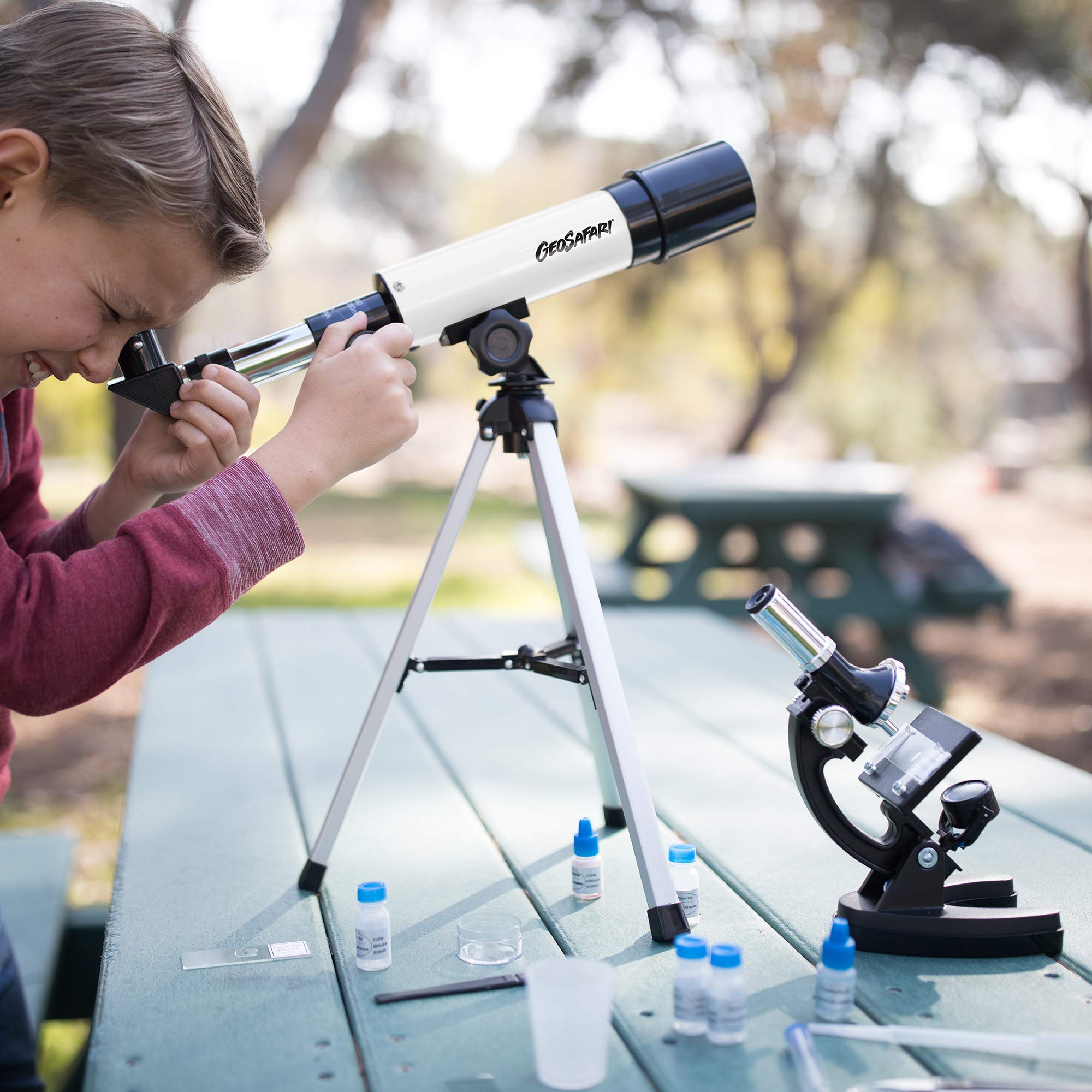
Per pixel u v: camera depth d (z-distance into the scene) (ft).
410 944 3.52
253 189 3.09
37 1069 3.21
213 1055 2.88
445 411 59.47
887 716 3.43
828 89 22.41
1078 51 20.94
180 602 2.82
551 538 3.81
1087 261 29.73
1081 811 4.74
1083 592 22.59
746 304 26.63
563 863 4.22
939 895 3.39
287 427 3.15
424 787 5.25
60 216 2.72
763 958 3.38
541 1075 2.71
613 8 20.71
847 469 17.02
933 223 27.30
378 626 9.60
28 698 2.81
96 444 28.68
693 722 6.44
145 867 4.25
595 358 36.70
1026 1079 2.68
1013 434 50.57
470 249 3.70
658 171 3.89
